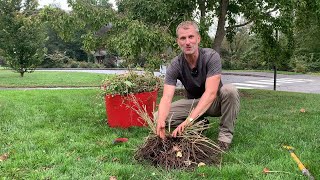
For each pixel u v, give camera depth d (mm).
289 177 2729
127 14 8094
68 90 10531
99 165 3010
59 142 3797
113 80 4613
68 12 8367
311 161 3090
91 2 8375
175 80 3518
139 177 2740
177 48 7535
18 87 15680
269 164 3025
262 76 24328
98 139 3920
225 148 3447
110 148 3553
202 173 2801
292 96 9328
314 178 2711
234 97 3490
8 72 26953
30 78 20875
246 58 33031
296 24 9672
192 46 3338
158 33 7395
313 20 9578
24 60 21781
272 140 3855
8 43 20984
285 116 5527
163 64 7465
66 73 26094
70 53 47875
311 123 4887
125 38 7367
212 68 3379
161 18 8023
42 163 3078
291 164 3006
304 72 27953
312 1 8742
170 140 3113
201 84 3570
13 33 20922
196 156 3062
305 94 10102
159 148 3090
